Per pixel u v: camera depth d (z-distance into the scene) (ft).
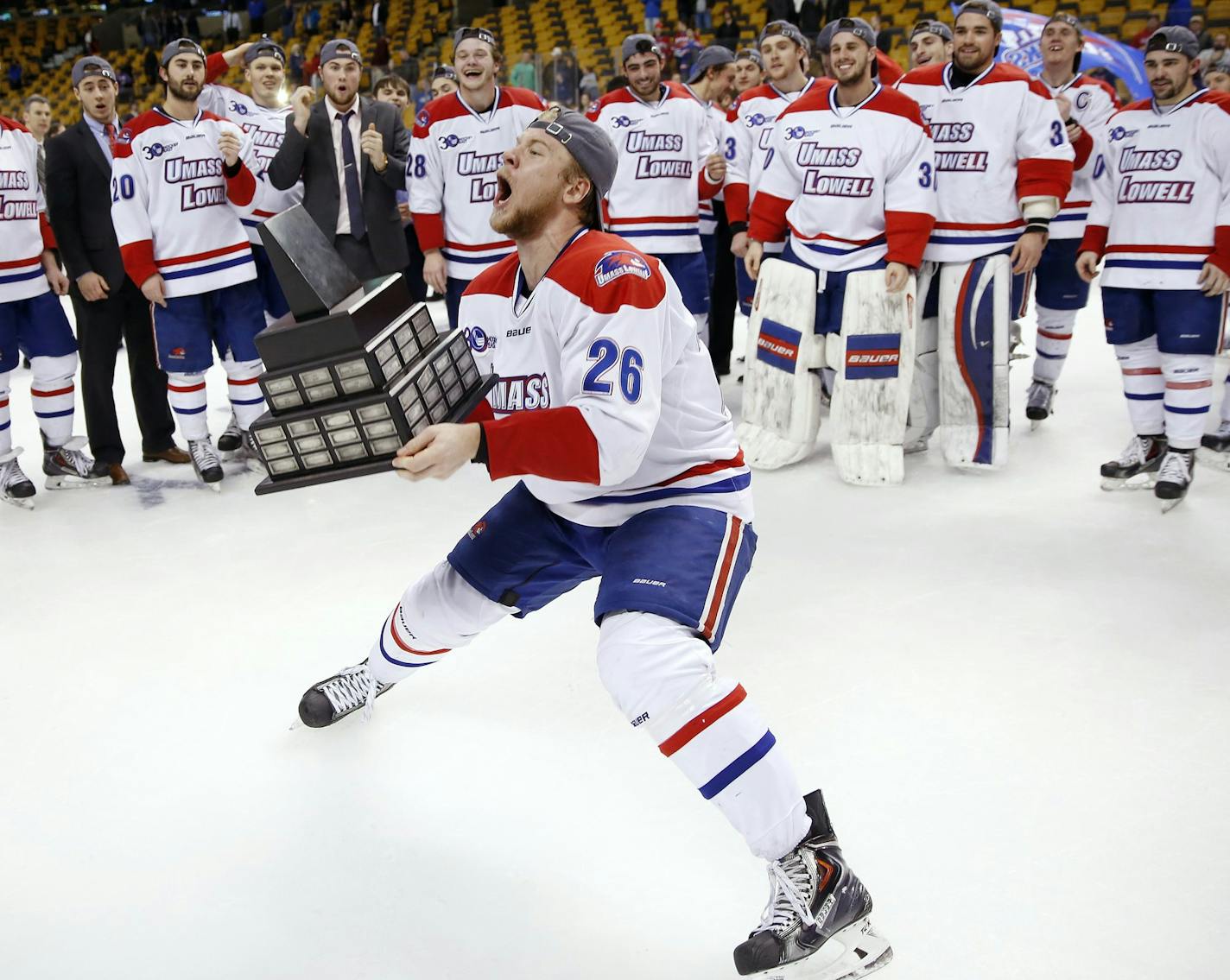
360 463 5.60
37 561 12.55
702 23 51.52
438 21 63.36
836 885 5.78
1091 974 5.84
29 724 8.84
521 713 8.70
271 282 16.56
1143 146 12.89
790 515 13.15
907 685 8.95
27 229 14.25
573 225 6.15
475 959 6.13
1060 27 16.70
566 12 59.82
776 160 14.56
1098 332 23.54
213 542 12.96
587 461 5.49
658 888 6.68
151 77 64.64
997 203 13.94
